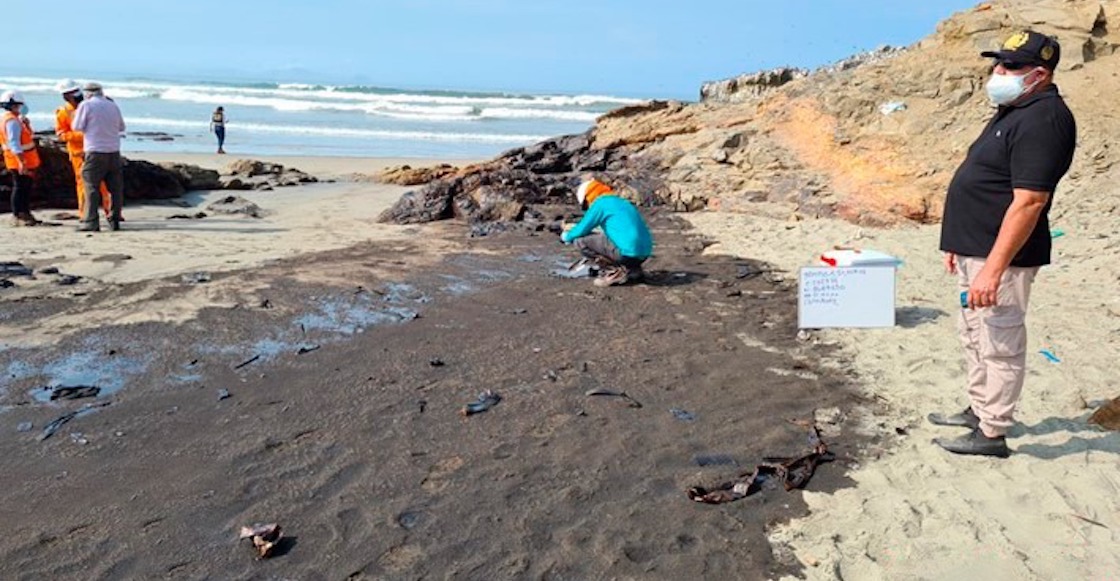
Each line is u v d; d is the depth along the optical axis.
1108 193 9.96
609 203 8.14
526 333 6.48
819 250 9.90
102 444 4.39
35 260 8.63
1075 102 11.54
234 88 63.88
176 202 14.01
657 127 15.60
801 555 3.44
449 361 5.78
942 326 6.53
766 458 4.31
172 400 5.01
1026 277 3.86
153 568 3.29
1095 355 5.63
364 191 16.39
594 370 5.63
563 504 3.83
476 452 4.35
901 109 12.51
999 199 3.85
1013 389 4.03
